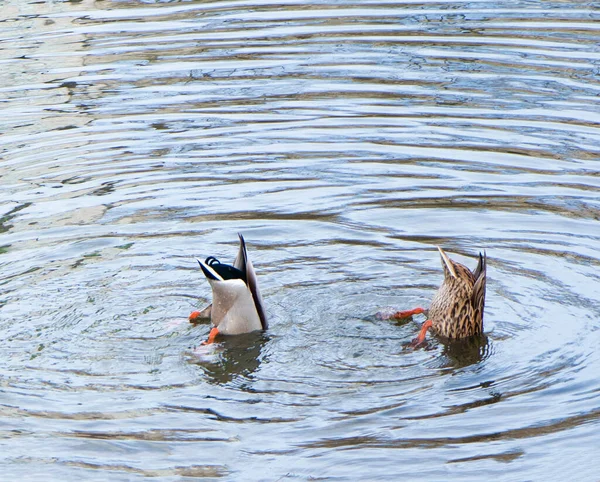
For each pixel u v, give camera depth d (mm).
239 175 16000
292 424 9492
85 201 15031
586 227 13883
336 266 13000
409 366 10742
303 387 10297
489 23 24156
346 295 12297
